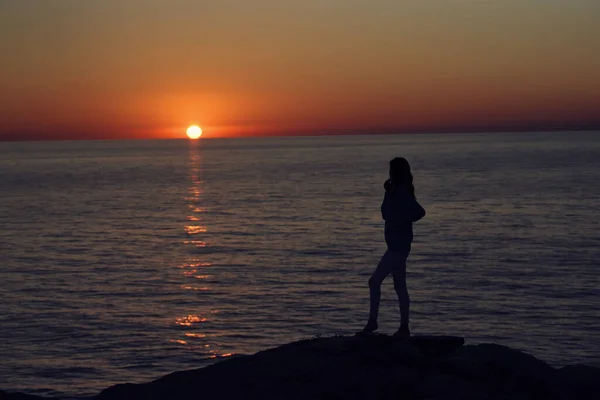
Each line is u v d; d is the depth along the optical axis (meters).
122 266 36.81
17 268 36.47
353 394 7.24
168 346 21.77
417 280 31.44
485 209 61.91
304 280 32.09
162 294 29.52
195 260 38.38
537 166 131.25
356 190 86.25
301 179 109.62
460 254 38.66
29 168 167.88
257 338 22.56
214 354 20.88
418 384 7.40
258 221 56.72
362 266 35.75
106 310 26.64
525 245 41.56
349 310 26.09
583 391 7.91
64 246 44.53
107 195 86.19
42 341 22.41
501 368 7.88
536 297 27.89
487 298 27.77
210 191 89.00
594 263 35.28
